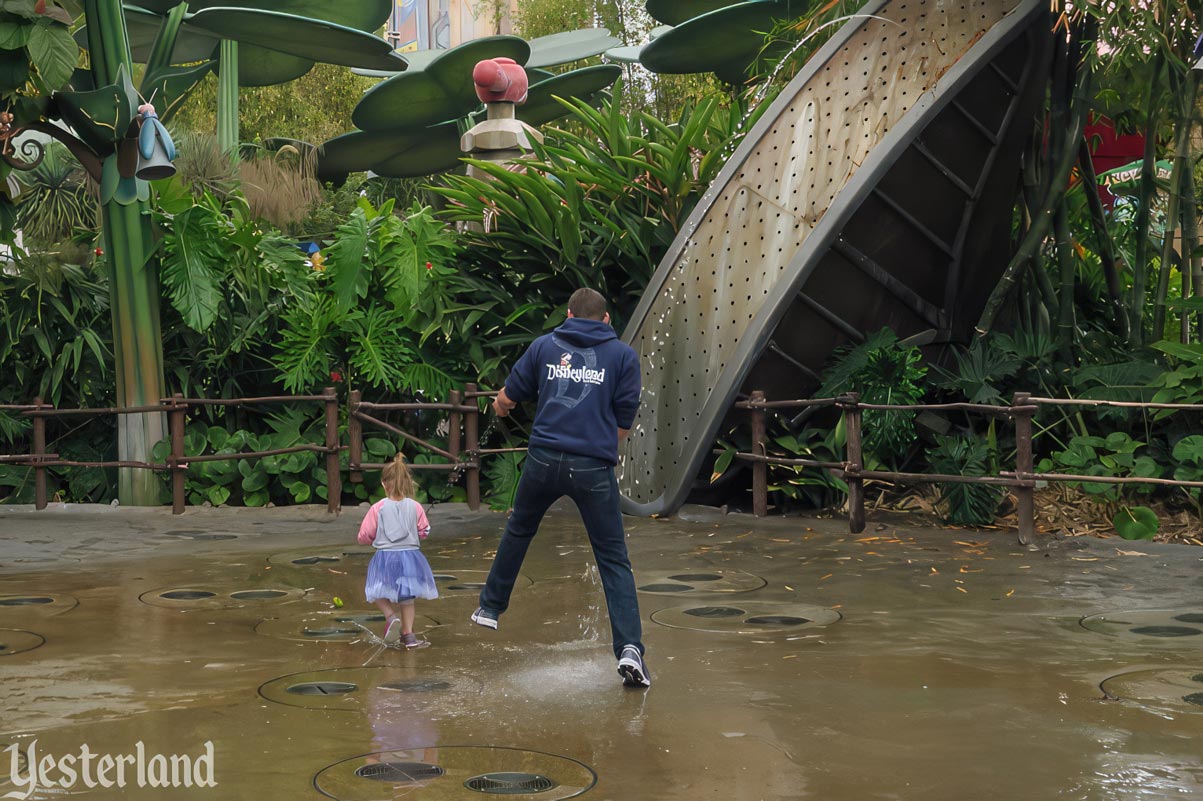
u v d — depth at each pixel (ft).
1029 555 24.53
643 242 35.88
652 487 31.68
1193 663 15.40
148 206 33.19
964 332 33.45
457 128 72.64
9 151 31.27
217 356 35.09
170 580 21.84
